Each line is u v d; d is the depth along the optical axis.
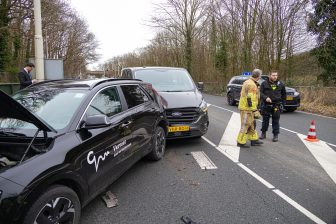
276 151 6.96
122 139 4.42
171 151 6.89
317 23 19.03
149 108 5.75
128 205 4.15
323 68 20.33
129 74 8.75
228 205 4.16
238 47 28.11
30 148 3.09
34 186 2.68
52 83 4.72
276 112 7.84
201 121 7.14
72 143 3.31
